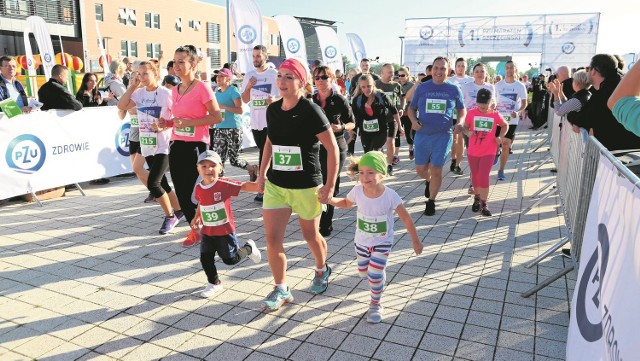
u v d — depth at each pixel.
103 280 4.26
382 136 7.02
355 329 3.42
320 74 5.36
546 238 5.29
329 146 3.53
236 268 4.51
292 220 6.03
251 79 6.80
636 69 1.86
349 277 4.30
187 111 4.82
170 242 5.23
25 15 29.06
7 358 3.09
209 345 3.23
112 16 38.84
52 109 7.15
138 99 5.41
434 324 3.47
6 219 6.11
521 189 7.74
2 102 6.52
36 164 6.91
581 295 2.62
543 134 15.38
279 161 3.56
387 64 9.73
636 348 1.59
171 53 45.34
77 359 3.08
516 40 26.25
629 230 1.90
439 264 4.57
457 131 5.86
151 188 5.38
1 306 3.78
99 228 5.73
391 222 3.56
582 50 25.36
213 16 50.06
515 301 3.80
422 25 27.36
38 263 4.65
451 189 7.74
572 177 4.40
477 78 8.27
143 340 3.30
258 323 3.51
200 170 3.80
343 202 3.64
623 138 4.12
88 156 7.74
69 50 33.00
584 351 2.32
